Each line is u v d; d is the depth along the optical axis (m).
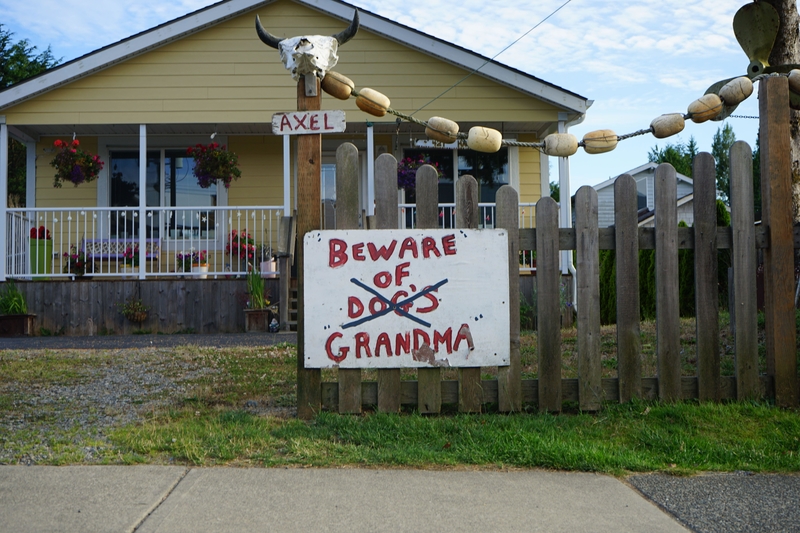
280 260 11.56
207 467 4.37
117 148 14.52
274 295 12.50
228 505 3.75
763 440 4.82
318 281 5.41
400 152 14.63
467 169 14.73
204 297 12.16
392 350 5.38
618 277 5.51
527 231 5.53
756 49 6.05
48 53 35.47
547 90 12.82
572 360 7.57
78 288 12.11
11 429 5.14
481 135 5.70
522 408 5.52
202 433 4.96
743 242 5.58
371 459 4.48
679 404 5.35
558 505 3.79
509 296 5.46
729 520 3.62
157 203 14.55
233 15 12.92
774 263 5.56
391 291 5.41
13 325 11.70
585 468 4.38
